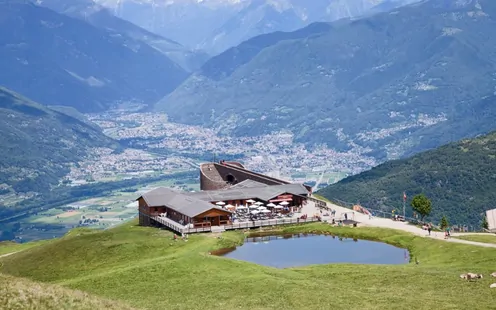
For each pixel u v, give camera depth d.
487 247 118.94
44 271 128.62
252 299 89.19
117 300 86.88
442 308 79.94
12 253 166.00
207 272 107.00
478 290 87.69
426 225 154.50
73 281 110.25
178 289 97.50
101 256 133.25
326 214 175.25
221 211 161.00
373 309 81.31
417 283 94.56
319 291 91.62
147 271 109.50
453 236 135.50
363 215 174.25
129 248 136.00
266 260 125.25
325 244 140.88
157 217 180.25
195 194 192.62
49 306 70.19
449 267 106.56
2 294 70.69
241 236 150.38
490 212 173.62
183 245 137.38
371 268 108.19
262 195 191.75
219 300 90.12
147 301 91.94
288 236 151.75
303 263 121.94
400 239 139.12
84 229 189.12
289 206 189.38
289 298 88.44
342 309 82.44
